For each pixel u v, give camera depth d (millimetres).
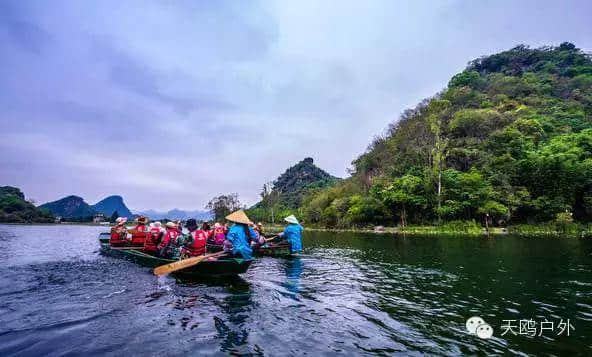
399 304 6730
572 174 35875
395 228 40000
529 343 4672
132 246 14266
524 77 79062
